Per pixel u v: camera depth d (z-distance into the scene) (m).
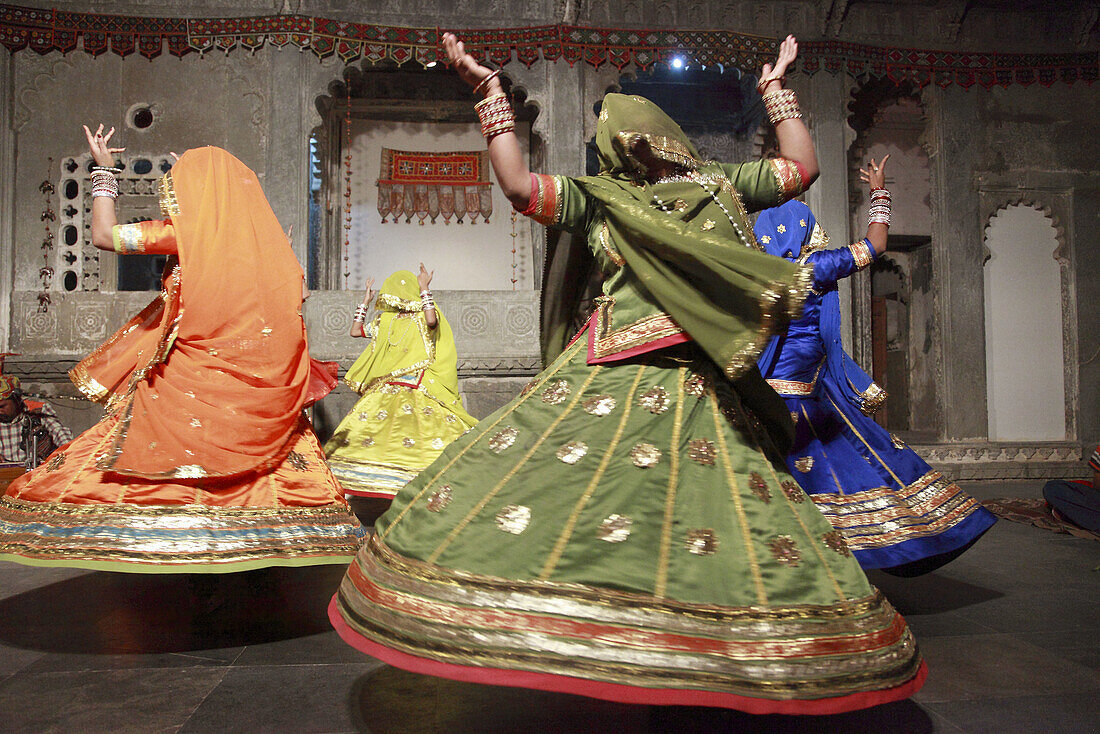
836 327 2.77
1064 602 2.89
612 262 1.69
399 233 9.98
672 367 1.60
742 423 1.57
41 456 5.23
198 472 2.41
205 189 2.74
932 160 8.43
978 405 8.16
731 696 1.24
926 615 2.71
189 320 2.58
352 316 7.48
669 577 1.35
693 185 1.66
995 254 8.55
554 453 1.52
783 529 1.42
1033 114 8.52
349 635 1.44
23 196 7.52
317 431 7.29
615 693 1.24
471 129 10.17
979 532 2.61
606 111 1.77
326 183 9.72
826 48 8.21
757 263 1.46
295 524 2.50
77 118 7.64
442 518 1.48
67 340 7.30
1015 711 1.81
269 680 2.02
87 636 2.42
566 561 1.37
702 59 8.10
